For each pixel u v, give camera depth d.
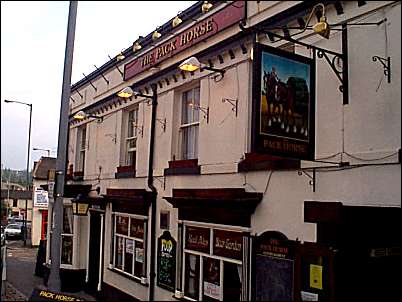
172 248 9.21
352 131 5.82
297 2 6.90
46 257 13.64
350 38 5.94
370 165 5.56
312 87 5.73
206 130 8.71
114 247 11.93
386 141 5.41
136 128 11.74
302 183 6.45
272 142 5.33
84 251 13.72
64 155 6.50
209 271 8.15
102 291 12.12
